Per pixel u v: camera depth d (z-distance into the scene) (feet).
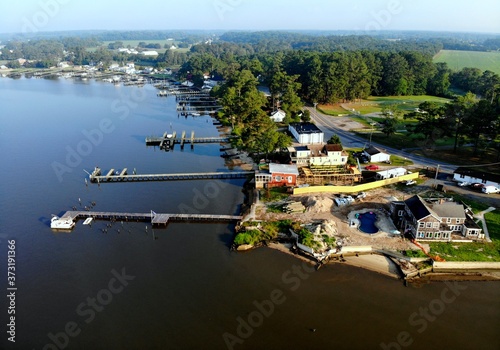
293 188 287.48
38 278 208.13
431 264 209.46
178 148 422.82
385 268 211.00
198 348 162.50
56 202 294.87
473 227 227.40
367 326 173.68
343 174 304.71
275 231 242.78
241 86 576.20
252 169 352.49
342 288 197.57
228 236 245.65
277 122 493.77
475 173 297.53
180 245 236.84
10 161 382.42
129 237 246.27
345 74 593.42
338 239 229.04
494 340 166.71
